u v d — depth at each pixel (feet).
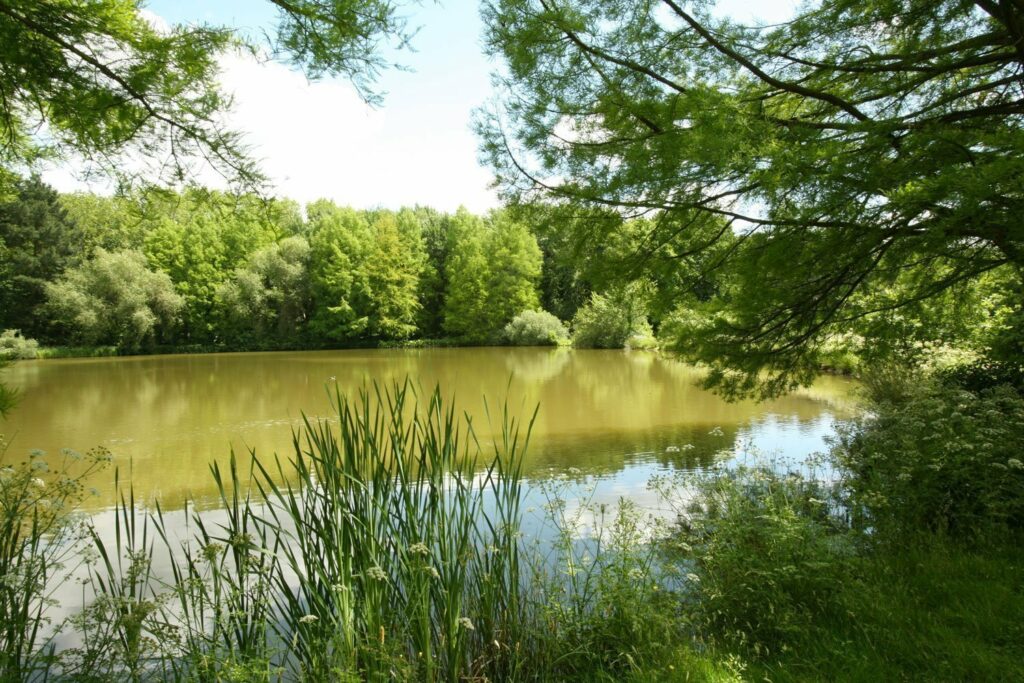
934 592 10.21
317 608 8.04
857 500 13.96
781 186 10.66
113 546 16.66
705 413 38.83
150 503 21.59
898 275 15.05
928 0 11.57
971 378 21.58
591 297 124.06
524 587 10.52
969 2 11.34
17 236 105.50
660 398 46.73
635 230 13.69
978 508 13.07
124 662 7.19
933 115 12.10
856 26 12.25
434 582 8.92
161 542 16.98
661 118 11.15
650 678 8.12
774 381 16.07
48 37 6.87
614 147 12.04
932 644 8.63
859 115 11.79
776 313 14.70
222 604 8.00
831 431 31.45
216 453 30.14
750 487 15.19
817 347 15.93
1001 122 11.98
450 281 135.95
